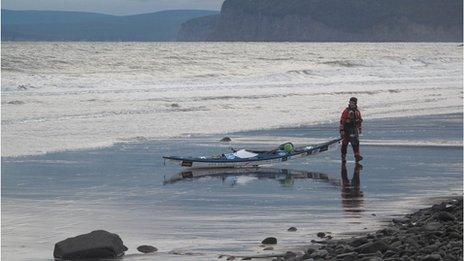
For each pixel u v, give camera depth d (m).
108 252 31.73
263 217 40.69
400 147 72.38
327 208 43.38
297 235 36.00
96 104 110.31
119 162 62.41
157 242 34.84
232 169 60.53
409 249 29.69
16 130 80.75
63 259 31.48
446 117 101.31
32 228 38.00
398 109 112.75
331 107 114.12
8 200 45.59
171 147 71.75
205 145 73.31
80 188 50.28
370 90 148.62
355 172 58.12
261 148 71.19
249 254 32.16
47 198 46.47
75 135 78.44
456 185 51.59
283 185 52.34
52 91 131.25
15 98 115.31
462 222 35.78
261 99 124.50
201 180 54.59
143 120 93.25
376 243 30.16
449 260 27.31
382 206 44.00
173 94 130.75
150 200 46.19
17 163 60.75
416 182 53.00
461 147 72.38
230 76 184.25
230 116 99.88
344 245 31.89
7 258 31.84
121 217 40.81
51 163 61.12
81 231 37.41
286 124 92.56
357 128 63.31
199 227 38.09
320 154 68.75
